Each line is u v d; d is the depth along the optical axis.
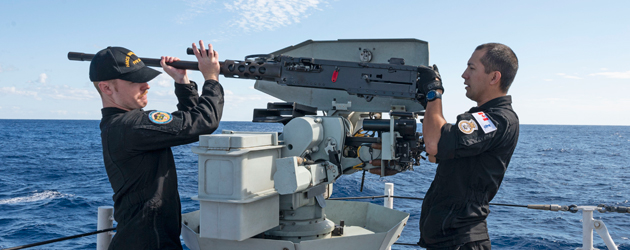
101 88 2.00
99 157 37.91
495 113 1.84
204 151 1.88
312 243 1.99
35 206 15.27
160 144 1.90
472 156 1.85
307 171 2.00
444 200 1.90
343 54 2.57
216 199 1.88
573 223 14.26
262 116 2.44
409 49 2.46
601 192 23.17
